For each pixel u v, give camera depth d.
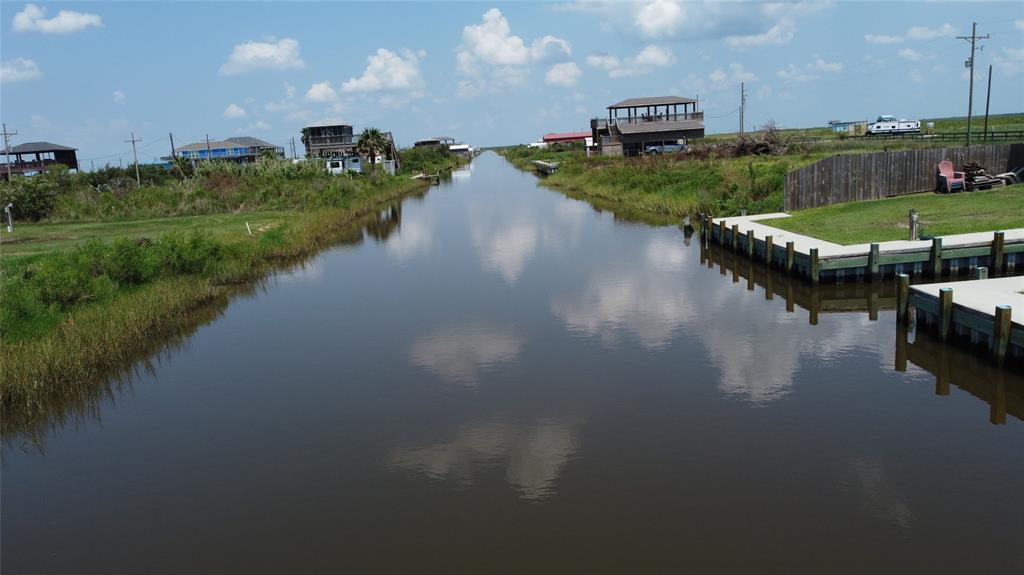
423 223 43.75
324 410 13.21
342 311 20.98
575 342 16.50
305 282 25.98
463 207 53.59
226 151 113.19
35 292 18.77
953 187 29.05
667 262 26.28
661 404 12.54
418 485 10.12
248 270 27.28
